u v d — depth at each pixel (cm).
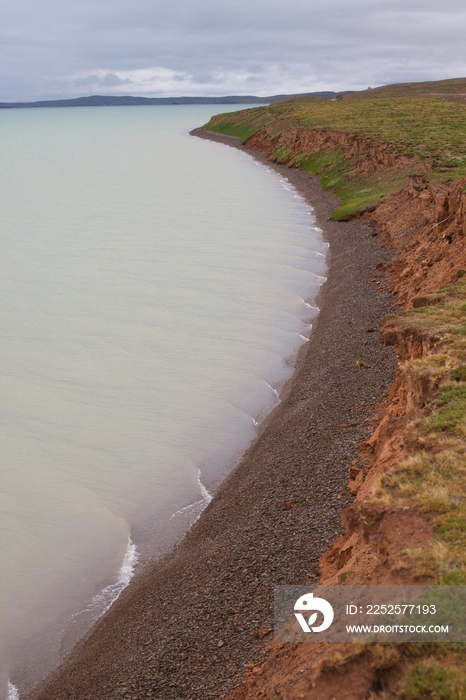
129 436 3603
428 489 1513
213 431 3625
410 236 6072
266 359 4547
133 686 1812
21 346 4912
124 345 4919
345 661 1109
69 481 3188
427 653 1077
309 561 2148
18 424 3734
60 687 1964
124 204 11288
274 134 17162
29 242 8494
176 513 2930
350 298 5262
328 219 8531
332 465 2778
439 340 2512
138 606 2273
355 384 3606
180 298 6016
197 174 14650
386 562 1340
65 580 2544
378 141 10325
